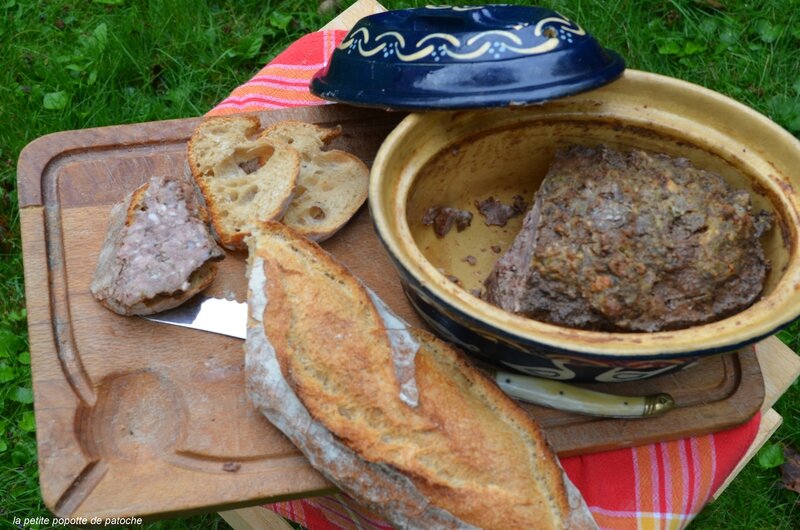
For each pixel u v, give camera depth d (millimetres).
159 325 1106
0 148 2066
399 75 1007
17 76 2189
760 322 843
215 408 1043
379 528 1169
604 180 1039
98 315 1110
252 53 2275
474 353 1047
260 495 978
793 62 2246
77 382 1062
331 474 938
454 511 900
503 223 1233
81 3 2350
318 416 913
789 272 900
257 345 974
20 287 1928
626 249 961
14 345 1827
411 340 982
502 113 1104
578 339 831
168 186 1140
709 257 956
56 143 1260
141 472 992
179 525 1687
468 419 947
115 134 1288
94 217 1211
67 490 965
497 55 973
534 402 1066
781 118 2139
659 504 1095
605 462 1103
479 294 1152
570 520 919
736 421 1091
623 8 2271
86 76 2201
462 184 1210
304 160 1264
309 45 1567
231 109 1484
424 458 909
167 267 1064
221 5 2387
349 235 1221
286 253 1029
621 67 1020
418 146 1060
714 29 2270
